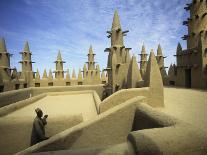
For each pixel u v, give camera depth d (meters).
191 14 22.12
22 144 10.37
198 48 20.31
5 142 10.22
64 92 25.91
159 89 12.40
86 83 41.72
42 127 9.31
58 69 40.69
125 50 22.56
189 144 5.21
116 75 19.95
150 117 7.95
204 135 5.55
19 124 10.48
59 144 8.87
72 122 10.75
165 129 5.84
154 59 12.86
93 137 9.47
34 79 39.44
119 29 20.56
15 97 17.84
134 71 17.20
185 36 22.94
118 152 5.42
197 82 20.48
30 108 16.02
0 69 27.34
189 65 21.50
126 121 10.02
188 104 12.59
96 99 18.44
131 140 5.79
